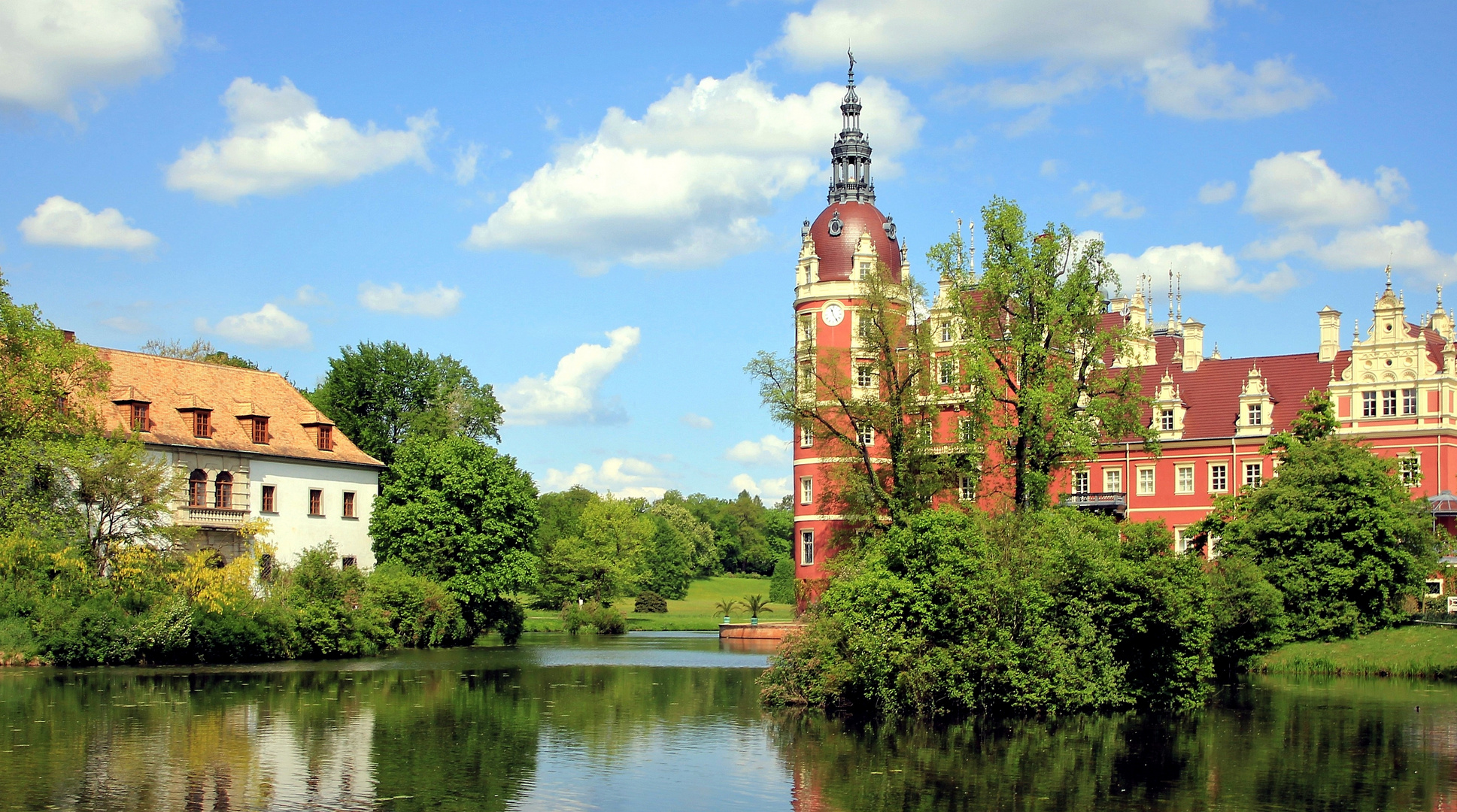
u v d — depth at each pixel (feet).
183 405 230.07
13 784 88.53
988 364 174.81
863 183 279.28
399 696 143.95
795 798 87.61
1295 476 188.85
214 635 186.39
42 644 172.86
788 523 652.48
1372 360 247.50
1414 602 192.13
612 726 119.96
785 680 136.67
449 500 257.34
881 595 124.98
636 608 421.18
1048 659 124.06
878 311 193.16
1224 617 164.55
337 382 299.58
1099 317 173.99
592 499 458.91
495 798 86.58
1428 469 239.91
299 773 94.12
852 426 199.11
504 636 266.98
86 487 182.19
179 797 85.10
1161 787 91.61
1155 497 267.39
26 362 190.29
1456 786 92.53
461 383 327.47
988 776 95.45
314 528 246.27
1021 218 172.86
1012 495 182.29
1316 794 89.61
